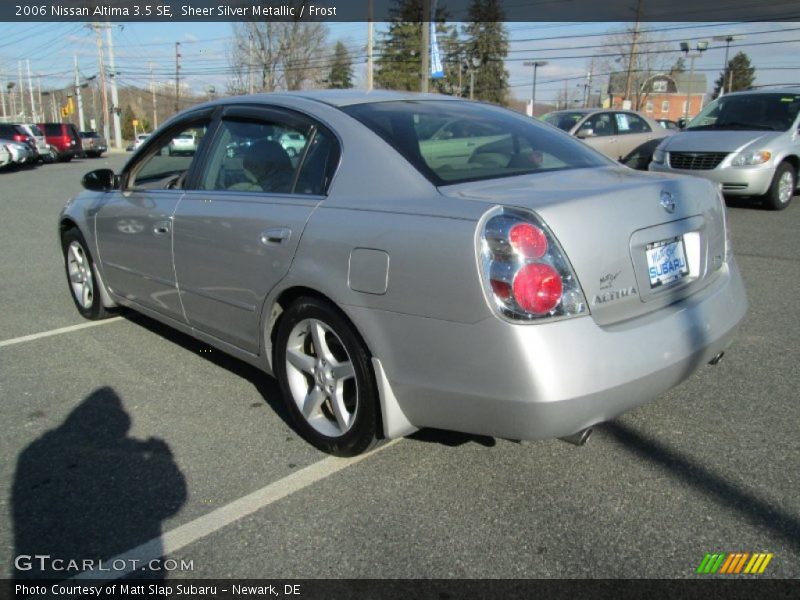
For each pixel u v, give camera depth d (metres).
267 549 2.52
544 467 3.02
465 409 2.56
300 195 3.19
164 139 4.27
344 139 3.12
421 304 2.58
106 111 52.25
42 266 7.37
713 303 2.99
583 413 2.45
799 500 2.73
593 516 2.66
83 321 5.30
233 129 3.74
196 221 3.66
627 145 14.48
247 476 3.01
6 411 3.69
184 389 3.96
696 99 80.38
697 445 3.17
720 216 3.24
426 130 3.21
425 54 25.52
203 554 2.50
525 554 2.46
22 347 4.71
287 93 3.66
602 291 2.55
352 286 2.80
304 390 3.27
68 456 3.21
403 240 2.63
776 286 5.92
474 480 2.93
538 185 2.83
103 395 3.88
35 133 28.73
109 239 4.59
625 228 2.65
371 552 2.49
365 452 3.03
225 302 3.56
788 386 3.79
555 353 2.39
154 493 2.89
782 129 10.03
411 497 2.82
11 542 2.58
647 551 2.46
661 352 2.64
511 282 2.38
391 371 2.72
